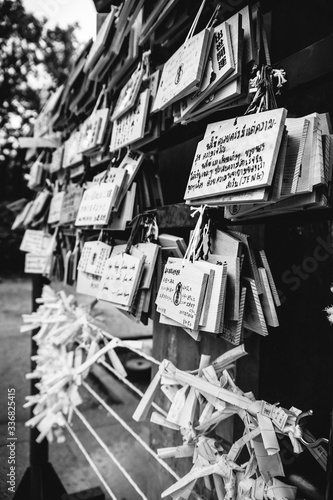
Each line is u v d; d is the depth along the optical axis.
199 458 0.91
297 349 1.13
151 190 1.23
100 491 1.88
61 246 1.91
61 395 1.74
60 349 1.85
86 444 2.91
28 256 2.16
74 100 1.68
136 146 1.20
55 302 2.01
